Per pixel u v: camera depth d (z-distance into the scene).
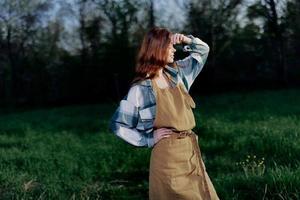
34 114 24.38
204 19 33.53
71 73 35.44
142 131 3.73
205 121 12.81
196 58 3.99
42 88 36.62
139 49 3.79
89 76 34.97
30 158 9.69
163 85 3.76
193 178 3.71
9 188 6.93
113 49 34.41
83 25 35.25
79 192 7.12
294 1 32.72
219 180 6.97
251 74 33.00
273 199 5.85
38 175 8.40
